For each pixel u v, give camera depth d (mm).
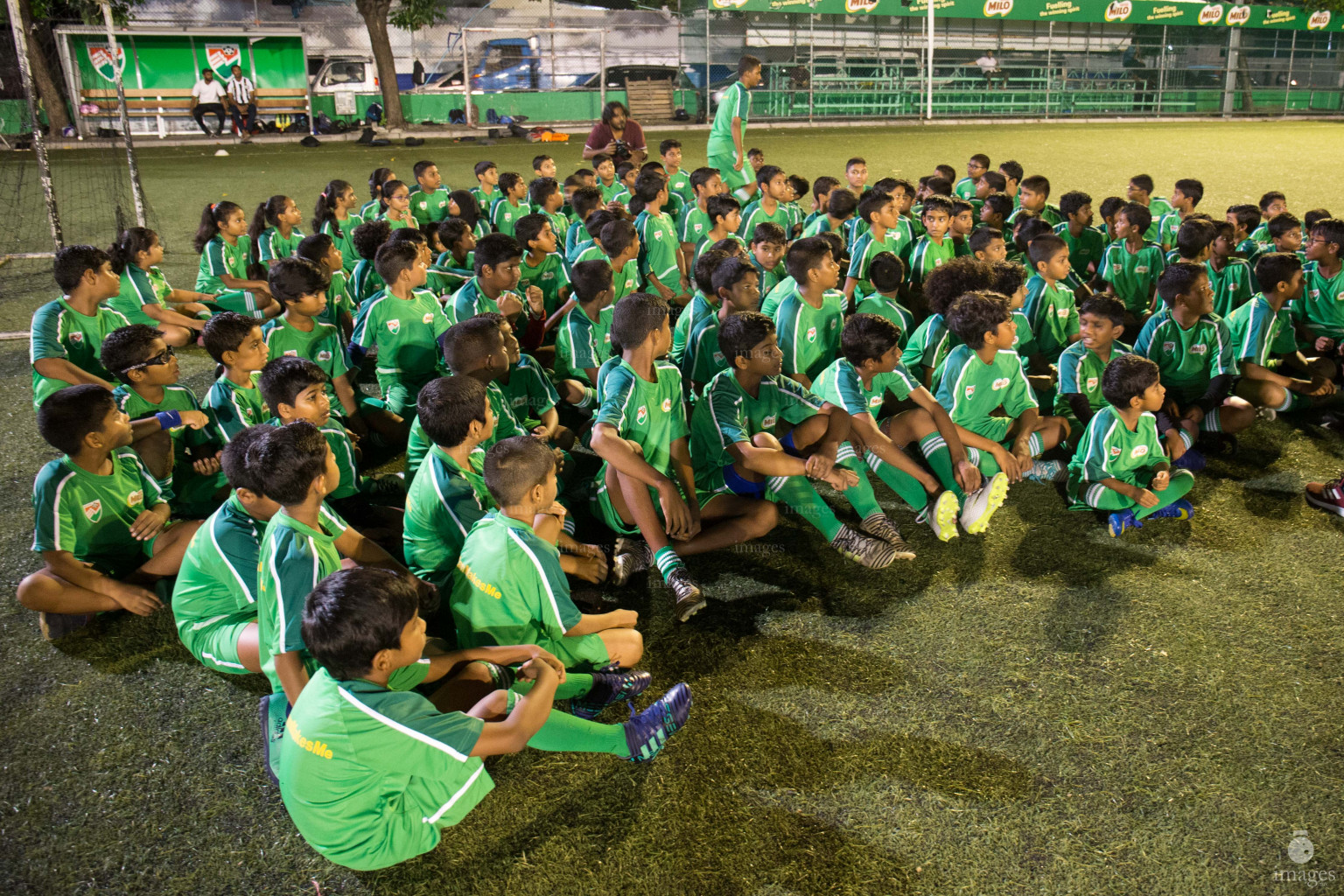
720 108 8039
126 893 1916
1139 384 3037
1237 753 2182
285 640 2033
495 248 4164
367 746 1699
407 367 4109
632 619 2527
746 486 3166
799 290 3764
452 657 2129
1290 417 4184
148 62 17906
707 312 3992
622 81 22078
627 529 3178
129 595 2725
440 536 2619
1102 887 1851
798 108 22578
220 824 2092
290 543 2082
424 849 1868
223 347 3137
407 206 6496
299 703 1771
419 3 18953
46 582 2643
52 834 2064
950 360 3441
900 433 3430
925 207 5152
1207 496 3498
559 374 4184
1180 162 13797
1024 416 3527
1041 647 2613
